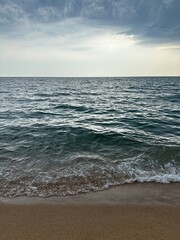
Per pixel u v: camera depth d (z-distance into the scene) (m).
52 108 17.62
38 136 8.89
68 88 50.06
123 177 5.18
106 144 7.95
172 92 35.31
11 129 10.00
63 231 3.16
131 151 7.14
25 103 21.08
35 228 3.23
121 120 12.70
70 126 10.68
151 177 5.17
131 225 3.32
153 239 2.98
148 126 11.04
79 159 6.41
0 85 61.38
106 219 3.49
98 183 4.86
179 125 11.25
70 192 4.45
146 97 27.44
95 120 12.73
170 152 6.91
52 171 5.55
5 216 3.55
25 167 5.82
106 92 37.34
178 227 3.26
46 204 3.97
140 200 4.12
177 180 5.02
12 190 4.52
